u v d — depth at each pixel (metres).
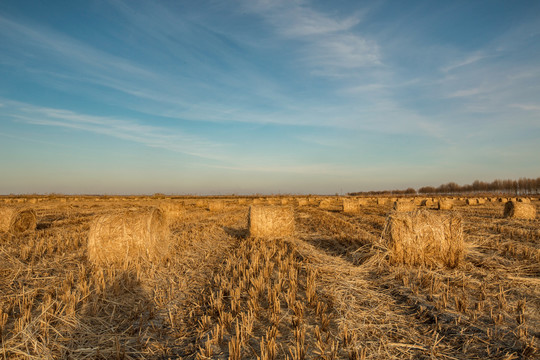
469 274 7.48
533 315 5.18
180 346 4.40
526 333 4.46
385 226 8.72
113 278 6.63
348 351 4.12
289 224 13.13
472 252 9.35
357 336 4.56
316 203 42.91
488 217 20.80
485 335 4.51
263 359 3.80
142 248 8.43
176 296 6.17
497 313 5.22
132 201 44.38
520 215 19.73
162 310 5.53
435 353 4.11
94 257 8.20
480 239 11.21
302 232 14.48
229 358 3.89
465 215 21.95
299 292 6.36
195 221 18.75
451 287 6.50
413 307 5.63
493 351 4.13
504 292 6.16
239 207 34.69
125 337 4.61
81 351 4.21
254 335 4.62
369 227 15.69
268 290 5.89
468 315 5.16
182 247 10.49
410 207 23.61
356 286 6.69
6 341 4.21
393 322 5.04
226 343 4.38
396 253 8.27
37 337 4.42
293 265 8.17
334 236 12.92
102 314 5.32
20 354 4.04
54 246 10.21
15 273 7.16
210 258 9.29
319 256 9.24
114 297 5.98
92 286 6.50
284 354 4.12
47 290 6.16
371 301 5.91
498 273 7.41
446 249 8.10
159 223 9.56
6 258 8.39
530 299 5.88
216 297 6.03
